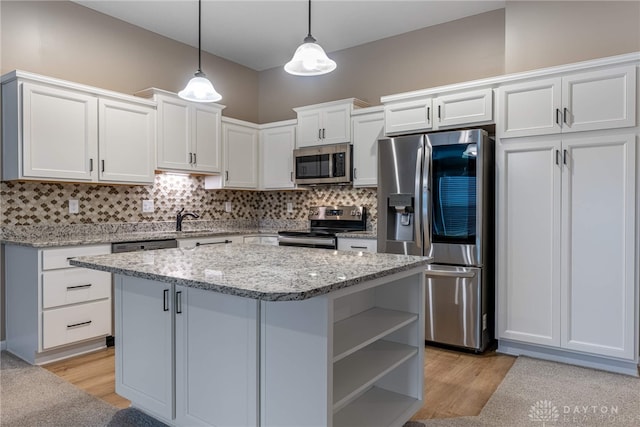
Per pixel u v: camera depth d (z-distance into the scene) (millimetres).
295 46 4730
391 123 3758
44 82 3154
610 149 2789
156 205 4309
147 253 2402
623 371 2785
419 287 2123
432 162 3330
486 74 3924
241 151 4805
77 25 3723
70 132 3307
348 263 1986
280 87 5348
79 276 3096
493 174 3361
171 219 4457
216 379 1793
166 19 4055
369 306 2238
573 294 2914
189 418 1896
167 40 4465
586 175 2869
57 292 2979
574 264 2912
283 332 1589
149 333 2047
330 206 4742
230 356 1742
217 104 4504
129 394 2160
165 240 3707
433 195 3334
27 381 2668
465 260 3193
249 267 1865
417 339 2123
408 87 4371
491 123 3242
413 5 3814
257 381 1661
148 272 1739
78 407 2316
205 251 2498
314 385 1507
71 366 2926
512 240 3137
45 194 3463
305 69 2484
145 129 3832
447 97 3445
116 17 4004
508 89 3148
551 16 3361
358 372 1830
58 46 3592
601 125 2801
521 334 3096
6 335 3270
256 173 4996
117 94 3605
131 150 3717
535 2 3428
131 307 2131
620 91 2746
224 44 4668
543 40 3395
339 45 4719
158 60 4375
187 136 4207
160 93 3963
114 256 2270
